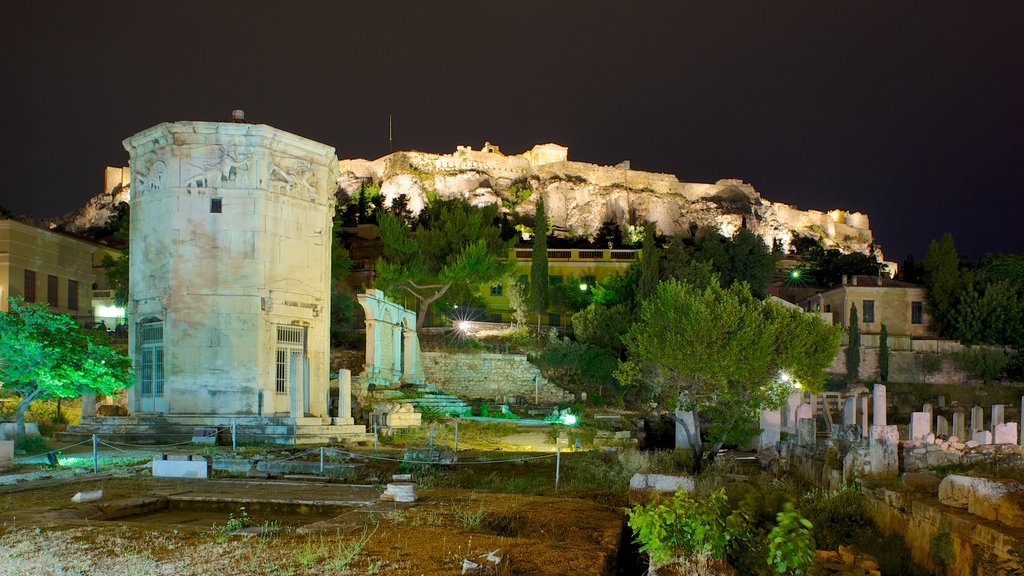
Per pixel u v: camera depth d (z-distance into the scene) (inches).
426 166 6259.8
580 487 721.0
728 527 393.4
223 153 1070.4
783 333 1173.7
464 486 718.5
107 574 307.1
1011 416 2090.3
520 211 6008.9
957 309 2564.0
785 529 376.2
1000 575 413.4
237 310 1055.6
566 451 1078.4
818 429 1427.2
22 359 910.4
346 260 2214.6
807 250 4537.4
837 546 587.5
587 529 418.3
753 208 6894.7
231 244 1063.6
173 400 1042.1
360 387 1432.1
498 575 300.2
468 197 5890.8
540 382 2018.9
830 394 1947.6
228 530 400.2
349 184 6299.2
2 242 1723.7
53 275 1884.8
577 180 6471.5
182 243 1059.3
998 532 434.3
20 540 369.1
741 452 1293.1
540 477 797.2
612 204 6333.7
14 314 965.8
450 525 412.2
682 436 1266.0
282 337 1102.4
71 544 359.6
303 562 323.9
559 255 3031.5
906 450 773.3
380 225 2267.5
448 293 2642.7
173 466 658.2
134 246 1120.8
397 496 495.2
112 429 1013.8
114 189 5826.8
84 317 1964.8
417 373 1886.1
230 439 992.2
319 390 1144.2
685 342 1098.1
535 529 418.9
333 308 1995.6
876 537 606.5
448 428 1285.7
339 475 728.3
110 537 374.6
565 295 2878.9
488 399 1993.1
